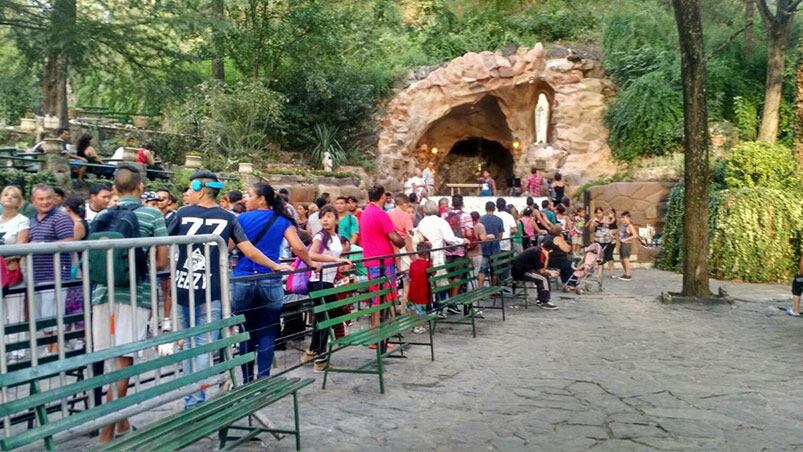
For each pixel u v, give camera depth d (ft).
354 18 86.99
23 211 25.59
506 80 90.74
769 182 61.46
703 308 39.73
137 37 66.85
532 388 21.45
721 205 58.65
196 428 12.42
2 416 9.68
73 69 70.18
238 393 14.75
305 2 83.66
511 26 93.35
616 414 18.74
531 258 39.75
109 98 80.33
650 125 80.28
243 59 85.15
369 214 27.22
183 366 16.90
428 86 91.35
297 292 24.00
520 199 75.41
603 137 87.04
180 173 55.88
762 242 56.29
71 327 17.16
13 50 70.69
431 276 28.60
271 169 70.33
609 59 88.33
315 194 68.74
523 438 16.70
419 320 24.16
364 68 92.12
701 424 17.87
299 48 84.28
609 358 26.00
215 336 16.75
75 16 63.46
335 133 86.69
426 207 35.24
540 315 36.86
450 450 15.83
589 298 44.06
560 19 91.56
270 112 75.25
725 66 76.89
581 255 62.59
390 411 18.94
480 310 38.29
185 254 17.19
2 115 82.43
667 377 23.04
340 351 27.02
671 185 71.26
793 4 65.67
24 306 16.43
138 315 15.51
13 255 10.59
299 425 17.44
